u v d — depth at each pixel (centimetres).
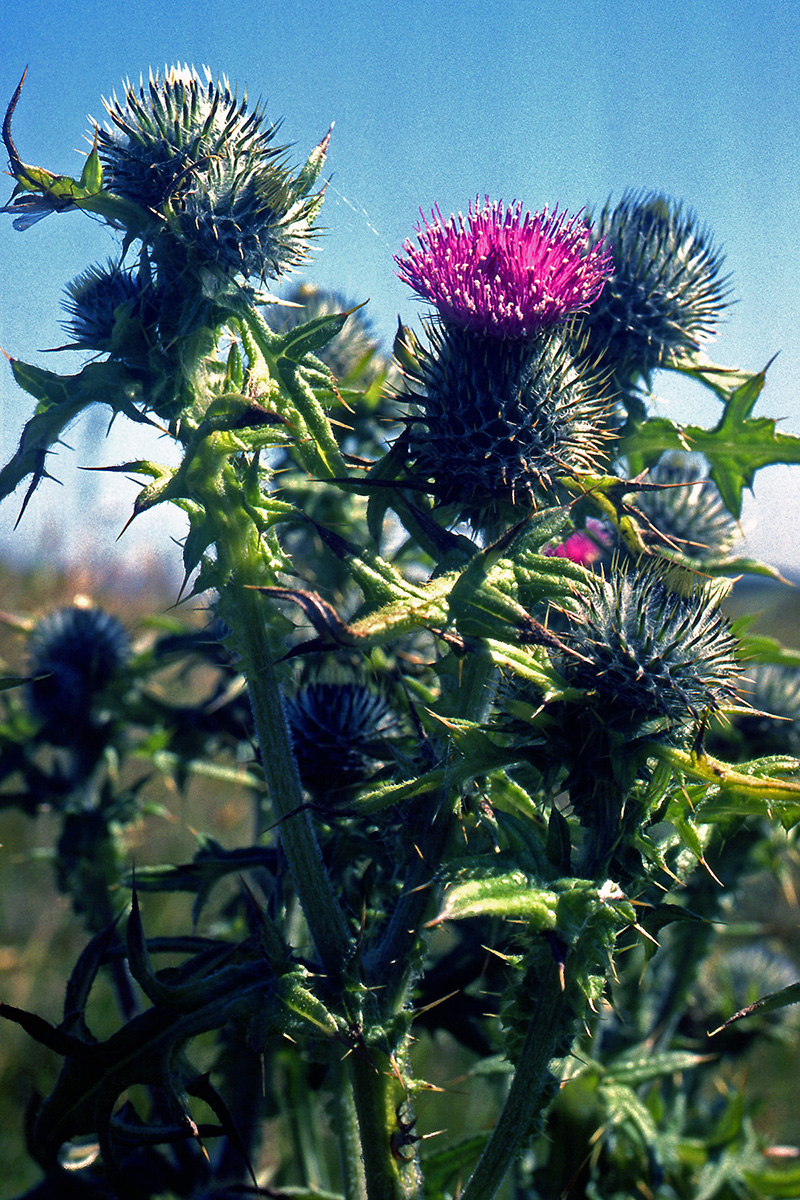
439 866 26
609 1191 32
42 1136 24
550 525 26
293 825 26
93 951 26
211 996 24
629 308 30
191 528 25
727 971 39
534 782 27
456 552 25
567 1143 30
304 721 30
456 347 27
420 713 28
